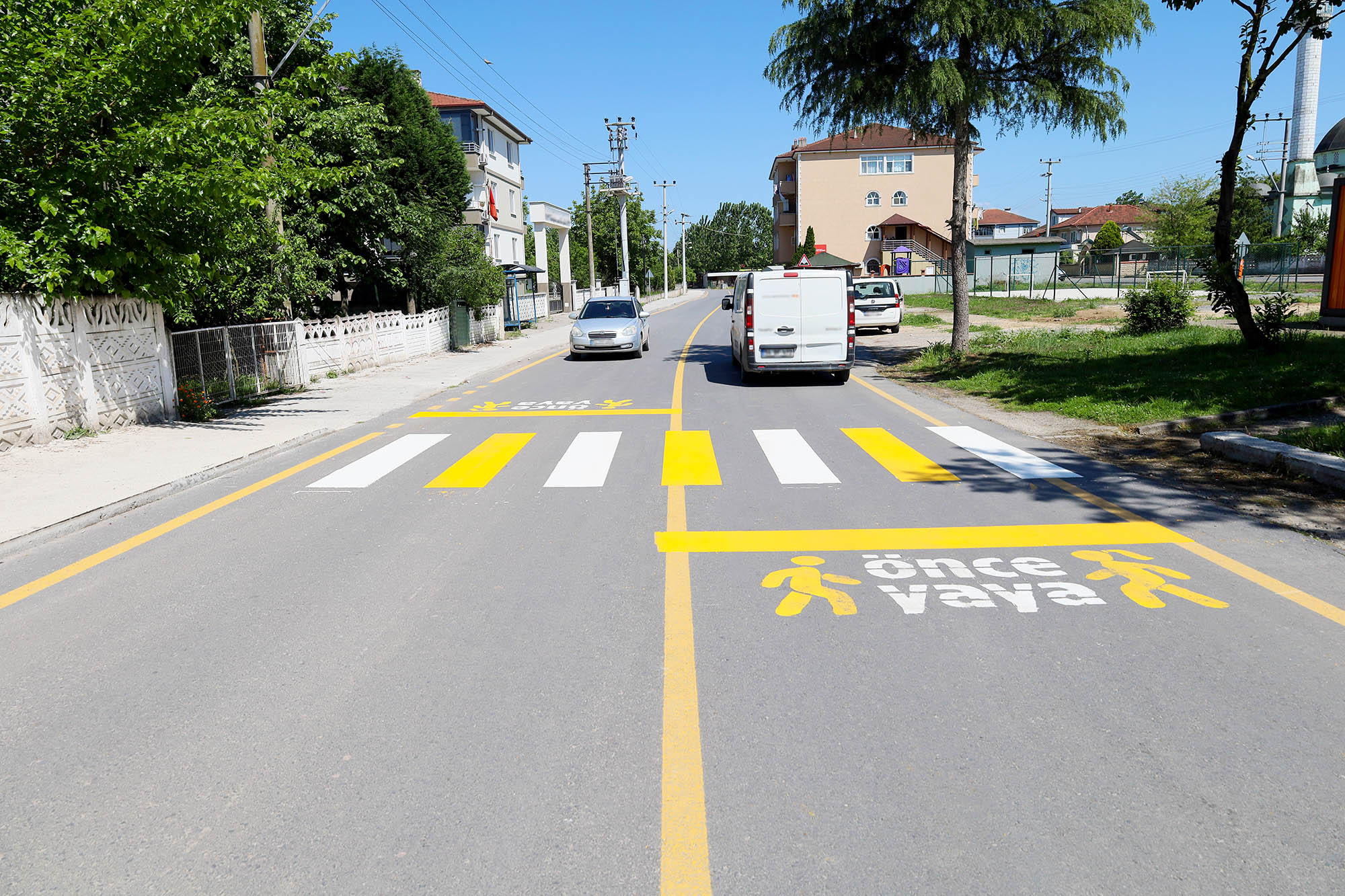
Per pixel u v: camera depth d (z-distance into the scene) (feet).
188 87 44.06
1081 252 199.93
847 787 10.11
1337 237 55.11
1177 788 9.92
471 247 85.15
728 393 48.44
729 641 14.29
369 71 83.66
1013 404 39.55
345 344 62.90
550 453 31.27
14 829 9.59
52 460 29.60
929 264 214.28
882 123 56.54
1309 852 8.81
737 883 8.54
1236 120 44.62
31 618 15.96
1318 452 25.13
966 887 8.42
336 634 14.89
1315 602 15.26
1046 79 53.16
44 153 33.04
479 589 16.98
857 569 17.63
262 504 24.40
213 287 46.91
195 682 13.14
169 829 9.55
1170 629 14.32
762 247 513.04
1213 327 68.64
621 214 200.54
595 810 9.77
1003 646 13.84
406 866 8.87
